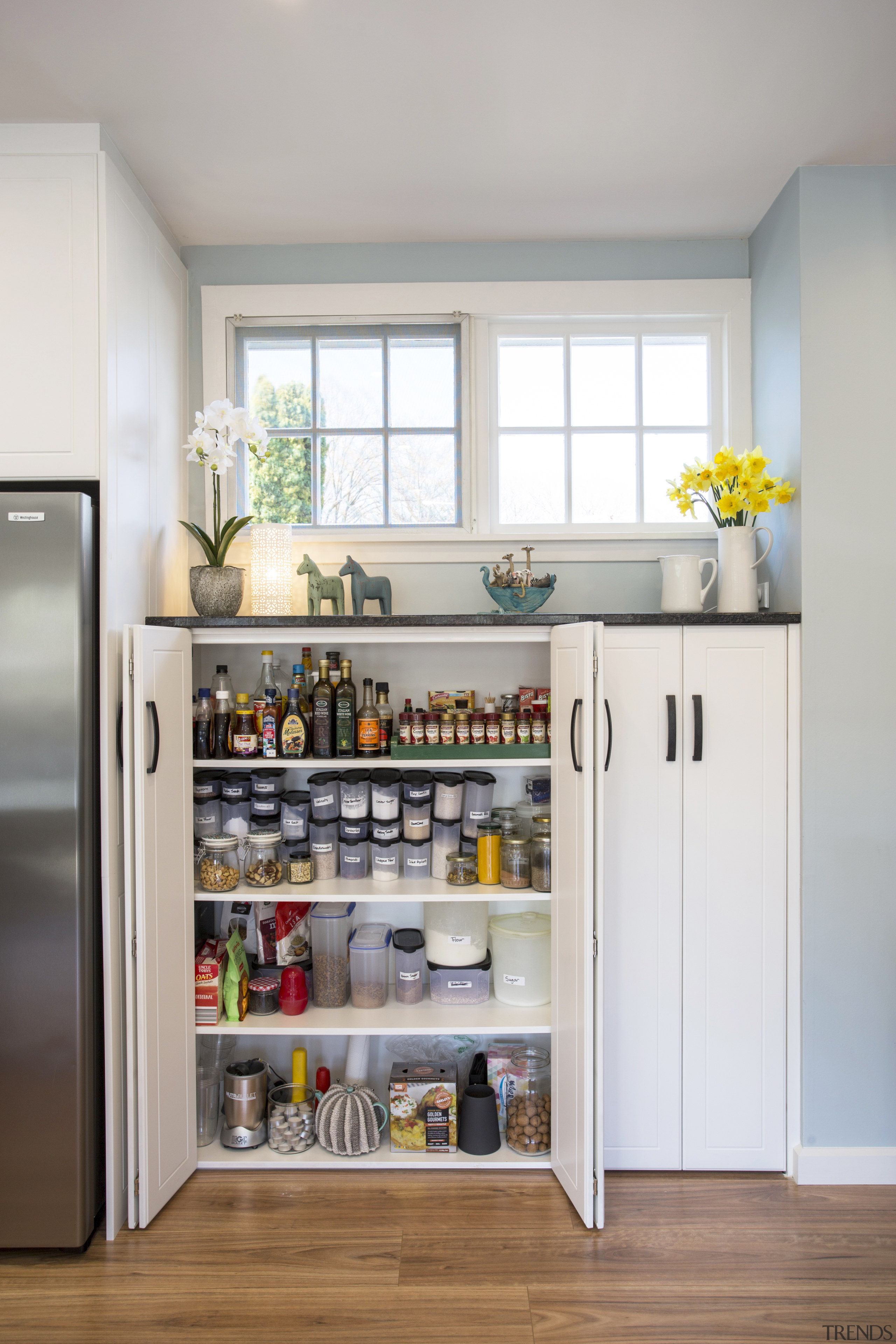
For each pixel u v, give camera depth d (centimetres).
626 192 225
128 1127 188
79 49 167
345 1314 167
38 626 182
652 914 213
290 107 187
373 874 230
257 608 233
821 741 213
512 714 225
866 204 213
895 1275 178
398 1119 219
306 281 253
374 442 258
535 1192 206
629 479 258
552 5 157
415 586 254
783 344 224
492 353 255
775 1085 213
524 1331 163
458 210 234
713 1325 164
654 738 213
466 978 231
